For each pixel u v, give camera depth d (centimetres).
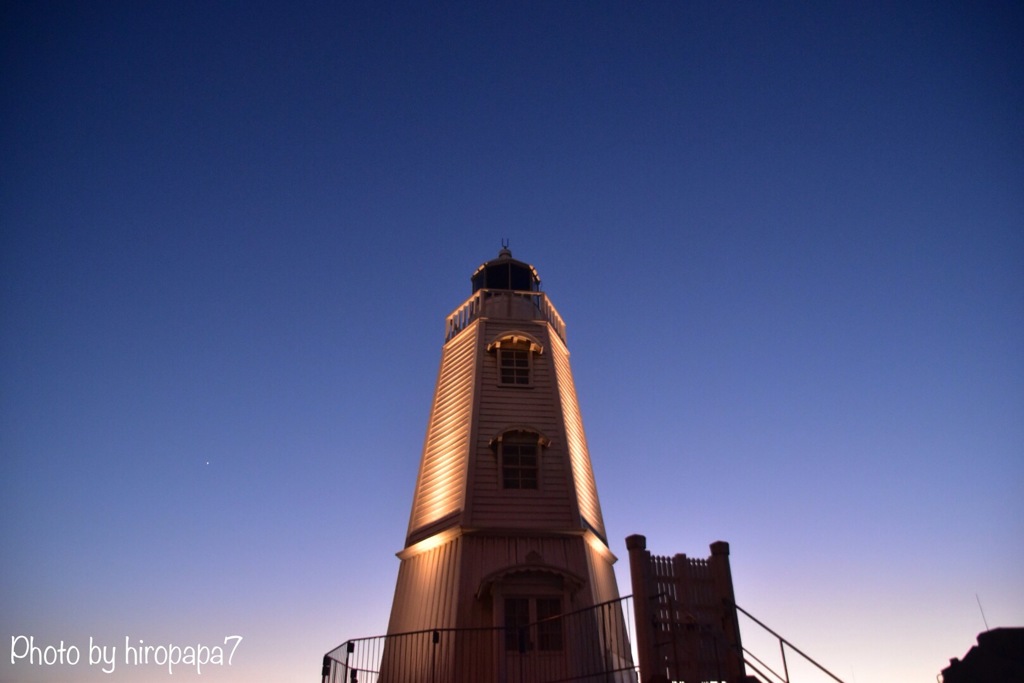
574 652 2338
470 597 2438
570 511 2669
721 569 1535
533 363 3059
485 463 2736
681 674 1410
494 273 3516
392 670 2555
